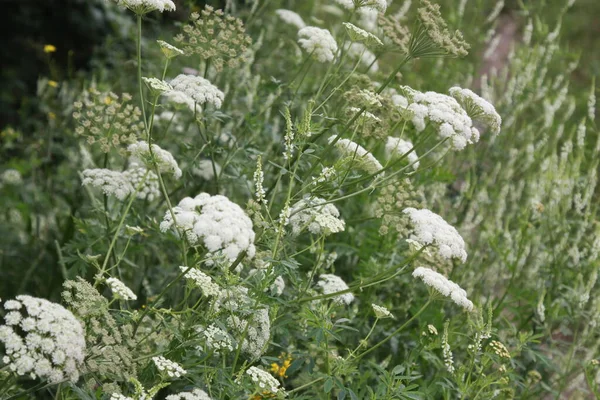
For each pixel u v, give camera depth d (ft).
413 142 27.61
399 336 23.81
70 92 31.94
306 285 18.89
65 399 16.72
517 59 35.94
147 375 17.20
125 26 40.68
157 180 20.66
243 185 23.43
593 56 57.88
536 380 22.54
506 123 33.19
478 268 27.53
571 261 27.55
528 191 30.86
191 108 25.44
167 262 25.38
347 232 25.96
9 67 41.98
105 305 15.92
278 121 25.72
